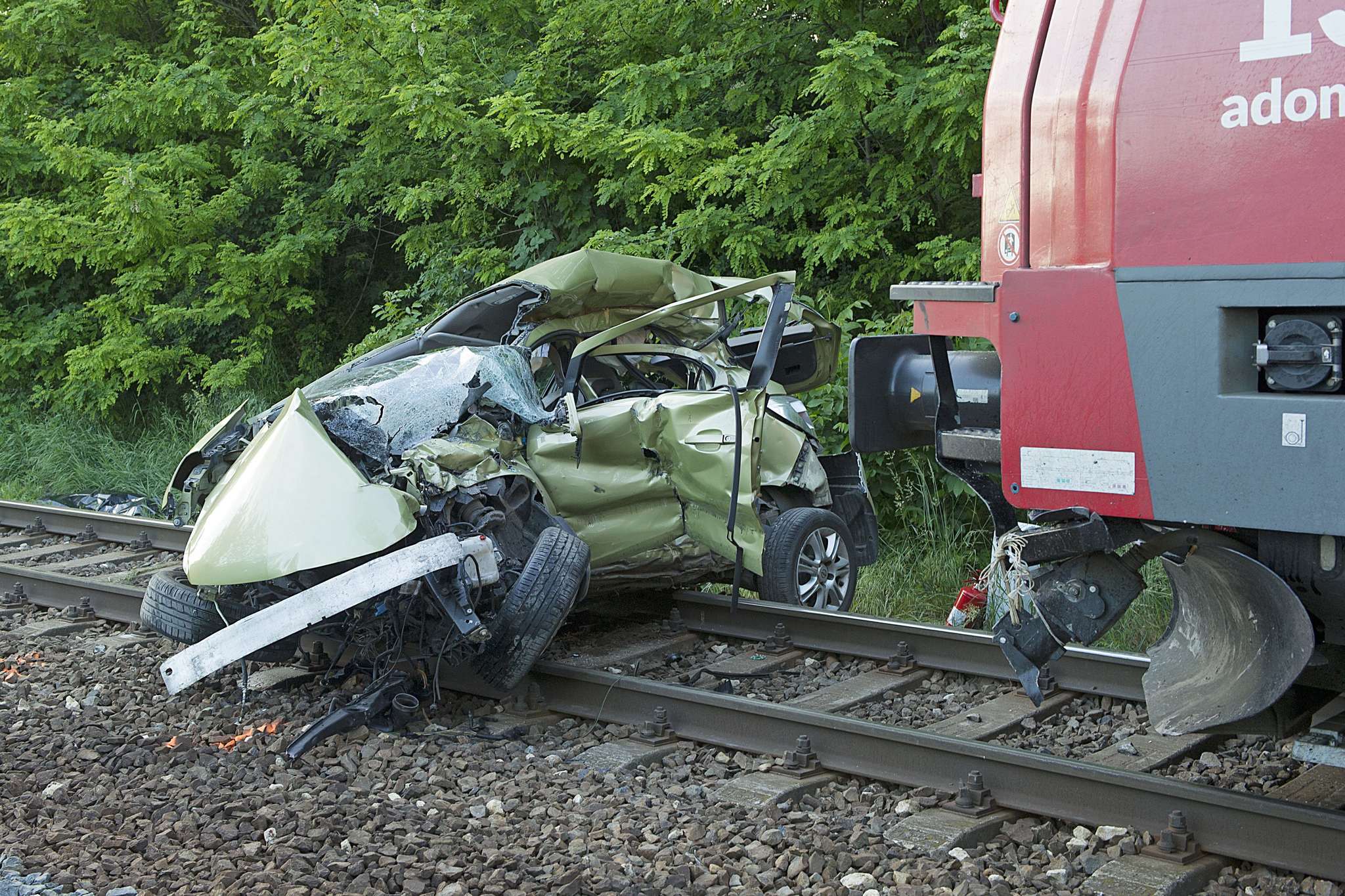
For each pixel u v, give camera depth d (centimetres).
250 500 559
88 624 790
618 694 590
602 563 682
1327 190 329
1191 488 364
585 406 700
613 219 1370
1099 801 448
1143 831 435
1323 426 339
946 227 1176
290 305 1548
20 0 1634
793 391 856
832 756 519
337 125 1527
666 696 572
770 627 708
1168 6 360
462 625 543
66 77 1688
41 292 1684
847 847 438
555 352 734
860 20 1198
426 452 586
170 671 554
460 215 1382
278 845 448
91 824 468
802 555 754
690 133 1236
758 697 618
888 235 1200
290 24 1427
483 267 1347
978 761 477
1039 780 462
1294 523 347
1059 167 385
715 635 727
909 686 629
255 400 1459
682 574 727
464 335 718
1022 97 397
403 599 570
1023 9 404
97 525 1056
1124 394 374
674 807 483
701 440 695
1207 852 420
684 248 1193
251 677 659
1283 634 386
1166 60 358
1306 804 417
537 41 1435
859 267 1191
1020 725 561
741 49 1231
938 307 445
